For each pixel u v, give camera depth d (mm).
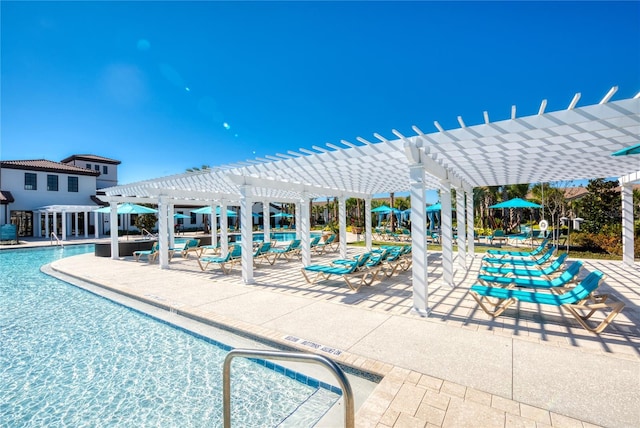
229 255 10078
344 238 13016
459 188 10156
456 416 2775
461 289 7438
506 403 2957
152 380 3998
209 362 4422
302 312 5770
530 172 9289
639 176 9203
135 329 5562
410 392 3156
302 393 3660
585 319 4727
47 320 6043
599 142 5508
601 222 19203
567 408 2869
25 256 16500
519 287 6387
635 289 7168
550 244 14992
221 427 3148
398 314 5613
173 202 16766
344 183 11547
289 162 7398
